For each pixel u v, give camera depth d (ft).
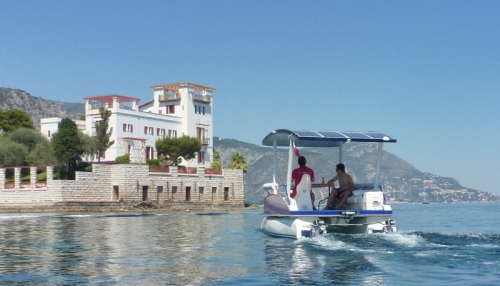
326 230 65.77
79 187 239.91
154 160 290.97
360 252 50.96
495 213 199.52
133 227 107.45
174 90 350.02
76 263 49.65
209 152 354.54
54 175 268.00
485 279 38.37
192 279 40.65
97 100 322.96
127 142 304.91
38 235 85.87
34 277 42.11
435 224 118.93
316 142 71.31
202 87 357.20
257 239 69.00
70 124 272.51
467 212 214.28
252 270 44.19
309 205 65.87
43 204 234.17
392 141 67.41
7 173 269.23
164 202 268.82
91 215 199.93
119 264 48.75
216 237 76.48
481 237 60.54
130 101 323.16
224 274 42.60
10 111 359.25
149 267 46.75
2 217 178.09
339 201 67.82
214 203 293.23
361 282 37.91
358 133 69.31
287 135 69.00
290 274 41.63
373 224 64.34
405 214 189.98
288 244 60.54
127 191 253.03
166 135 331.98
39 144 281.54
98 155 295.69
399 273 40.88
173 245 65.72
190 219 147.95
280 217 68.85
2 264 49.39
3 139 286.66
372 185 68.85
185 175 279.69
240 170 305.53
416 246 54.13
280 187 69.56
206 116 355.77
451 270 41.91
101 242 71.31
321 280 38.91
